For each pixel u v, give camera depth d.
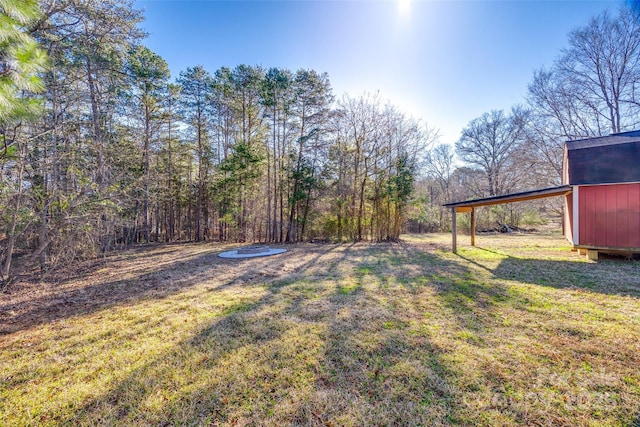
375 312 3.85
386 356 2.67
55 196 6.05
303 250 10.96
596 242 7.20
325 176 14.87
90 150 8.08
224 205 15.40
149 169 12.54
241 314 3.87
